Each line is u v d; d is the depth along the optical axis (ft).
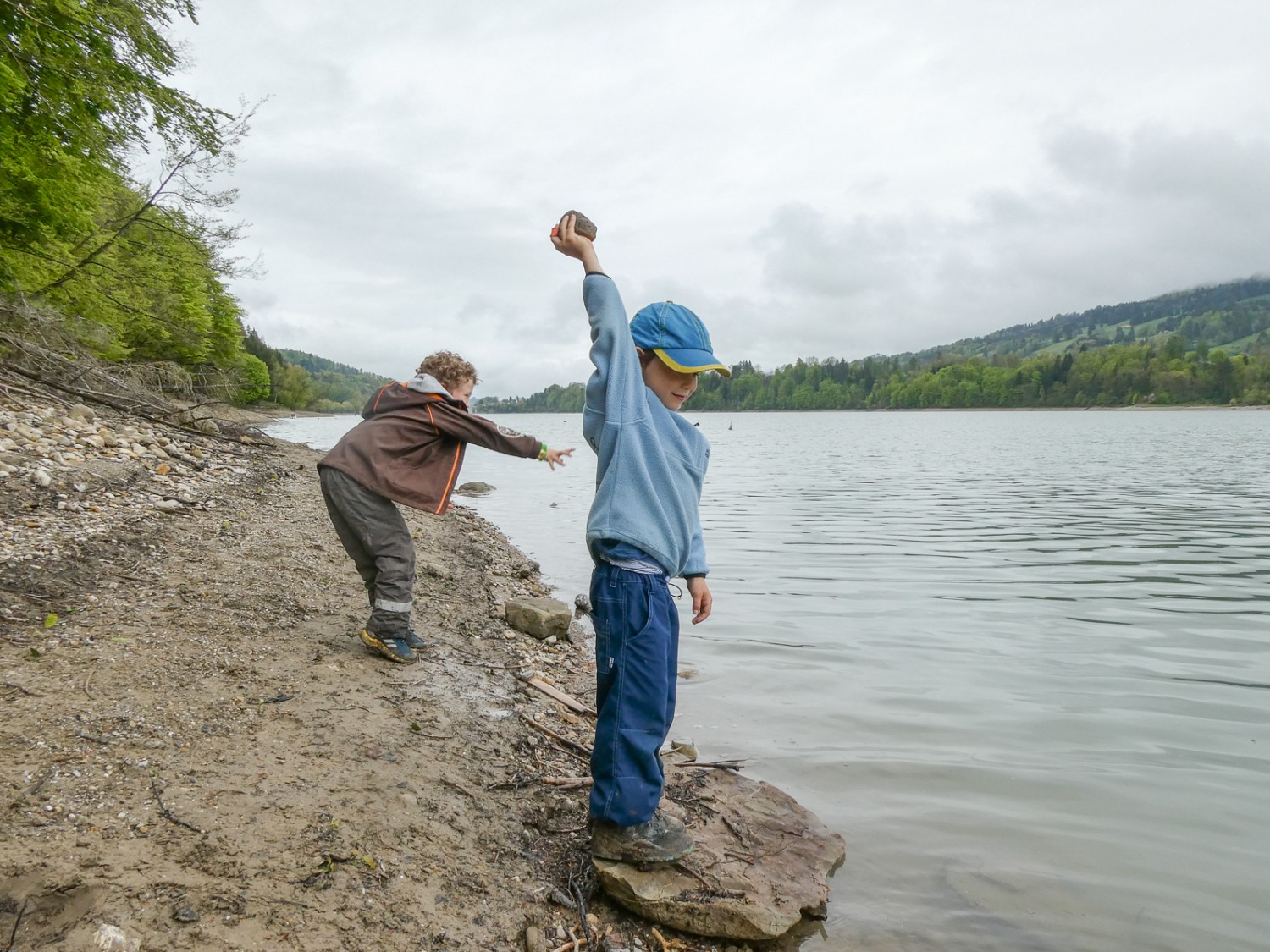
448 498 14.05
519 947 7.90
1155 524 45.73
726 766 13.15
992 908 9.57
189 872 7.39
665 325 9.05
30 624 12.24
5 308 35.04
